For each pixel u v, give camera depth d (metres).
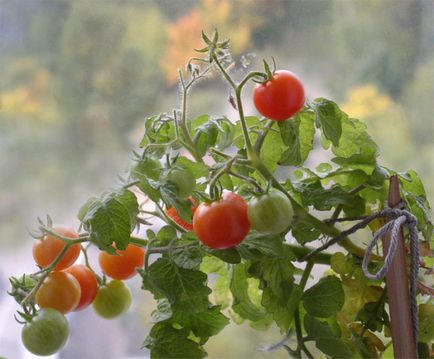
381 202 0.79
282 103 0.72
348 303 0.78
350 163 0.78
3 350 0.91
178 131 0.75
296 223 0.76
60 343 0.72
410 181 0.79
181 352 0.74
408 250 0.78
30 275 0.74
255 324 0.82
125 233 0.71
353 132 0.79
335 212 0.78
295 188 0.77
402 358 0.73
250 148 0.74
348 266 0.77
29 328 0.72
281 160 0.76
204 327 0.75
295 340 0.80
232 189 0.78
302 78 0.94
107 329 0.93
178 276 0.72
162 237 0.74
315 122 0.75
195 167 0.74
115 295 0.78
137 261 0.78
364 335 0.77
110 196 0.73
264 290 0.75
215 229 0.70
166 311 0.74
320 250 0.76
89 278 0.77
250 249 0.73
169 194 0.72
